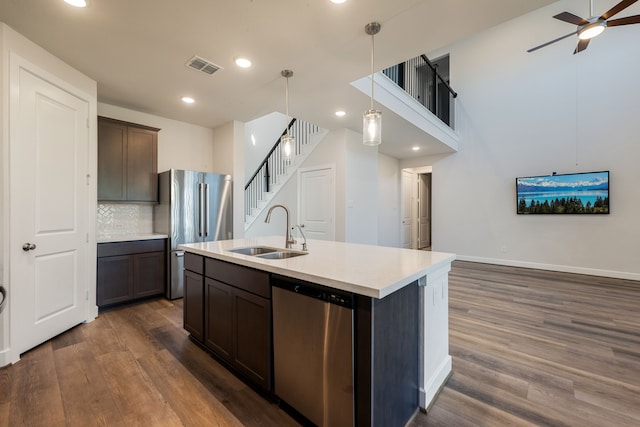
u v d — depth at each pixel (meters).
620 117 4.84
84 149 2.93
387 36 2.31
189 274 2.61
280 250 2.48
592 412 1.68
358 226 5.13
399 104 4.11
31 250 2.37
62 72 2.67
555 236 5.41
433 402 1.78
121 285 3.40
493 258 6.06
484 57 6.18
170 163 4.36
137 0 1.90
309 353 1.55
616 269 4.87
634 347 2.45
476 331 2.77
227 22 2.13
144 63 2.73
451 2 1.92
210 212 4.12
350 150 4.98
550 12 5.46
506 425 1.58
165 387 1.91
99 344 2.50
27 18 2.08
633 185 4.74
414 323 1.71
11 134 2.20
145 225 4.07
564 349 2.42
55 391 1.85
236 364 2.04
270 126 7.35
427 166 7.23
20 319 2.27
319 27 2.19
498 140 6.01
